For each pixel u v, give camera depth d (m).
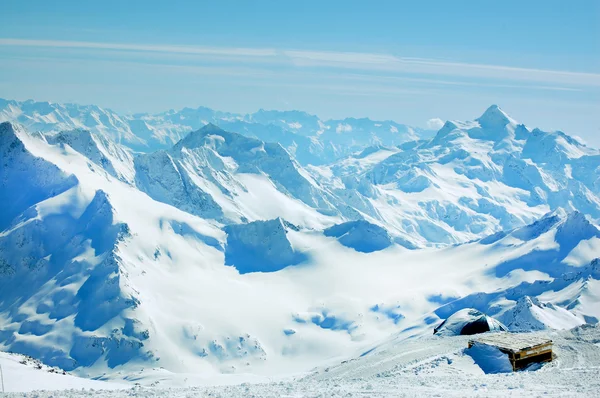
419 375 56.09
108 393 47.97
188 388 53.00
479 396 42.94
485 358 59.06
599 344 65.31
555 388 45.81
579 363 58.44
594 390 44.44
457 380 51.12
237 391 48.47
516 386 47.09
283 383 59.16
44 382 61.00
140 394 47.22
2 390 55.81
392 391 46.34
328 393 45.78
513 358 57.66
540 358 59.41
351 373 66.31
